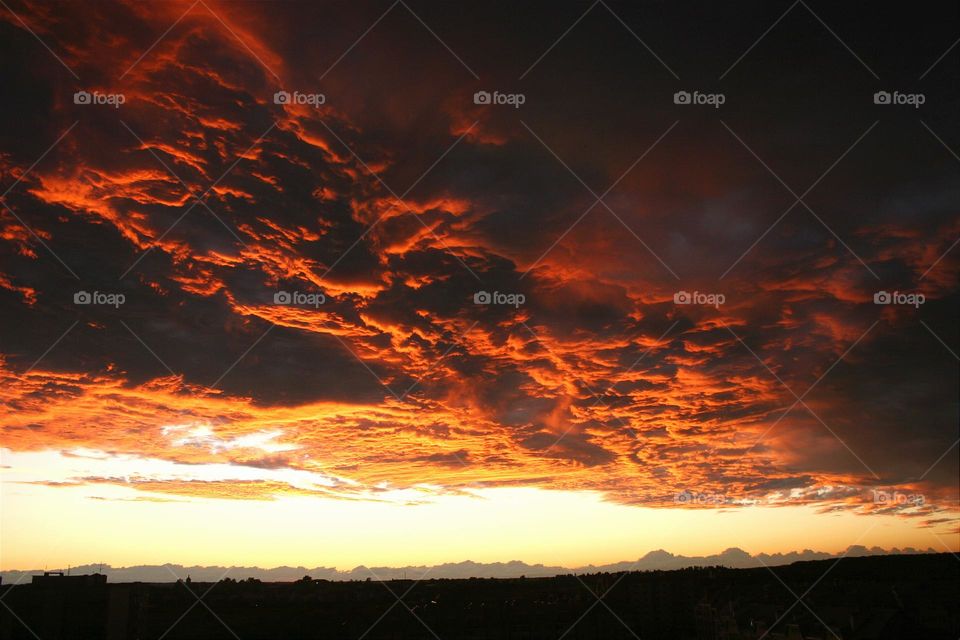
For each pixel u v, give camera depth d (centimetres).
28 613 7438
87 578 7931
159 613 8756
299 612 9381
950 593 7556
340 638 8369
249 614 9206
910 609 7275
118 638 7712
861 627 7038
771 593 8931
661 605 10275
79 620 7575
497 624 9306
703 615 9506
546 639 9100
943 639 6844
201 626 8438
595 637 9444
